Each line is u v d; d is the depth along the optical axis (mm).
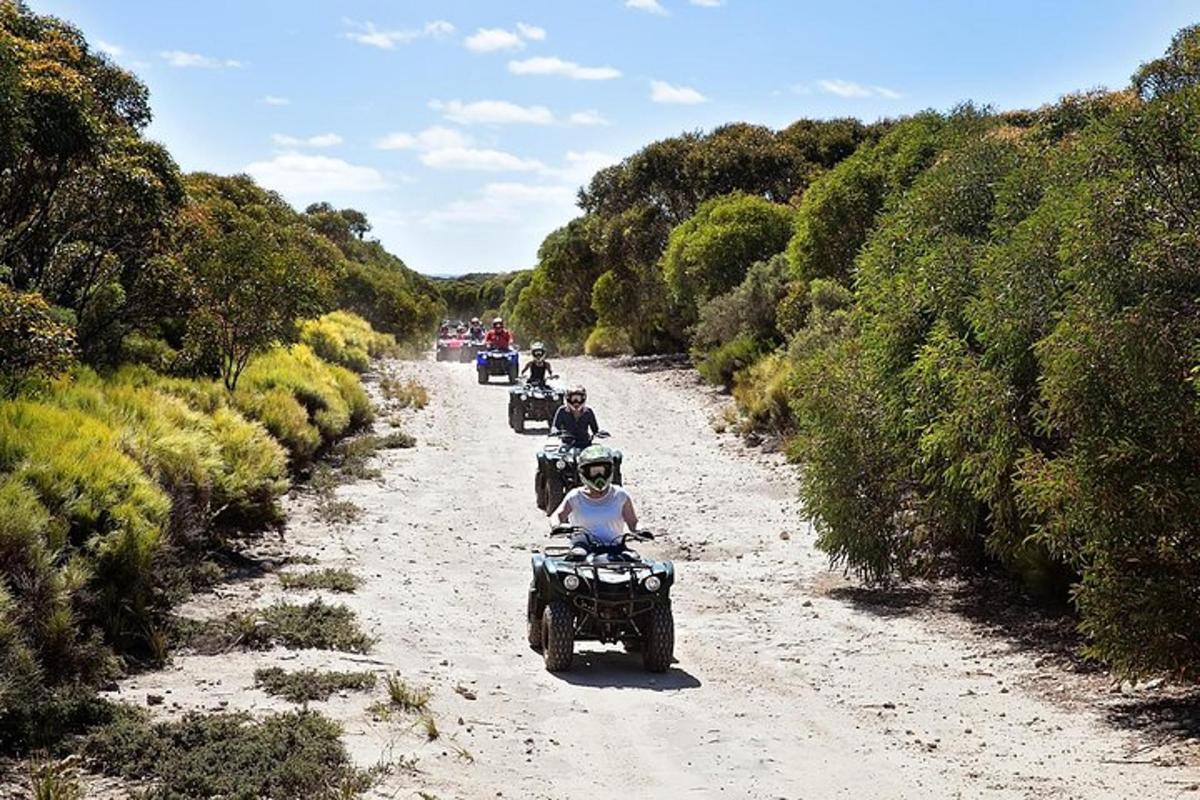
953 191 12984
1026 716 8477
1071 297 8938
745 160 53750
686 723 8117
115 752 6598
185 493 11852
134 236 18875
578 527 10148
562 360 48219
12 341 12312
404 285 79250
